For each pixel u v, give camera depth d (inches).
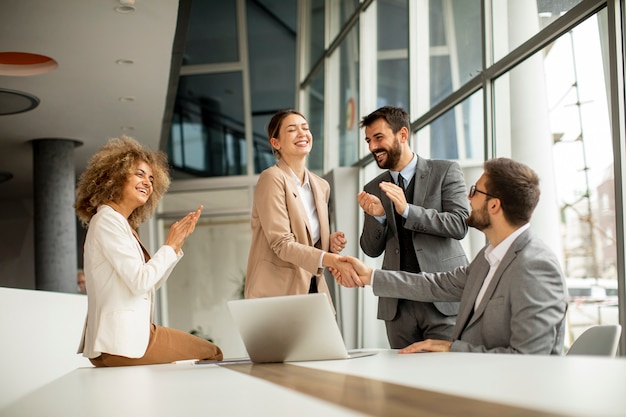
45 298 160.9
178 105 496.1
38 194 392.8
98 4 234.2
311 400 35.6
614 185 127.6
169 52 278.2
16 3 229.3
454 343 88.7
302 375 55.4
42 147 394.3
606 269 131.5
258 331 87.7
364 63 316.5
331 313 82.3
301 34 484.7
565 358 49.3
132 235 119.2
